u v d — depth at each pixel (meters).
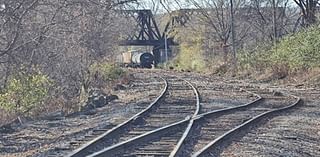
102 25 34.56
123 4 33.91
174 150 13.80
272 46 56.00
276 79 48.34
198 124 19.22
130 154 13.86
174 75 62.91
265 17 75.31
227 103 27.61
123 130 17.95
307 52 44.75
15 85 23.69
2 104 22.98
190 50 91.56
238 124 19.53
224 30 83.31
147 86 42.06
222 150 14.81
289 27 79.88
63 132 18.47
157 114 22.47
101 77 42.75
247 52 60.75
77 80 33.25
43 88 24.92
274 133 17.94
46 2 26.66
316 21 52.69
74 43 30.42
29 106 23.48
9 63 26.50
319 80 41.62
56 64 31.58
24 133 18.31
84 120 21.50
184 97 30.58
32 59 27.83
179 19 91.38
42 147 15.48
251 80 51.03
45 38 28.34
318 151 15.54
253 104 26.70
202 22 87.19
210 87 39.84
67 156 12.93
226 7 83.56
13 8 24.80
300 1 57.94
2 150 15.25
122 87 41.66
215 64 75.06
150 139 16.09
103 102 28.17
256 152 14.65
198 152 13.63
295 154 14.73
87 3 27.81
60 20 27.94
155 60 103.94
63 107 26.58
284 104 27.27
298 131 18.59
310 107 26.28
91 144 14.58
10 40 25.92
